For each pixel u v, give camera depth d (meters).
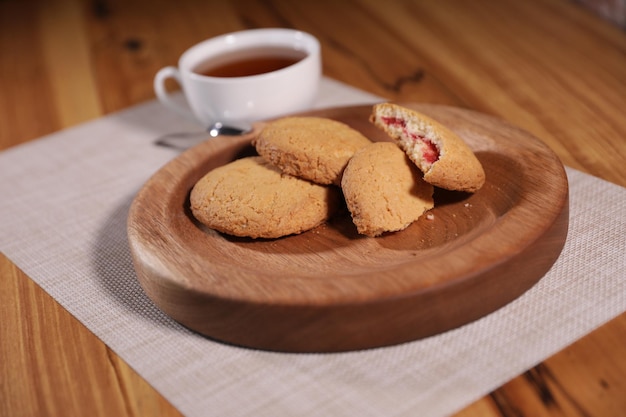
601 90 0.78
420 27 0.92
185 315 0.58
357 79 0.84
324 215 0.63
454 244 0.61
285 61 0.77
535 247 0.57
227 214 0.62
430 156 0.63
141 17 1.01
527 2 0.95
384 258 0.60
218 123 0.72
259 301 0.56
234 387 0.55
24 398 0.56
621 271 0.59
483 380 0.54
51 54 0.95
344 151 0.64
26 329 0.61
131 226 0.62
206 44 0.78
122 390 0.56
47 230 0.69
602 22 0.89
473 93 0.80
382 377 0.55
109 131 0.80
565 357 0.55
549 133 0.73
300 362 0.56
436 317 0.56
